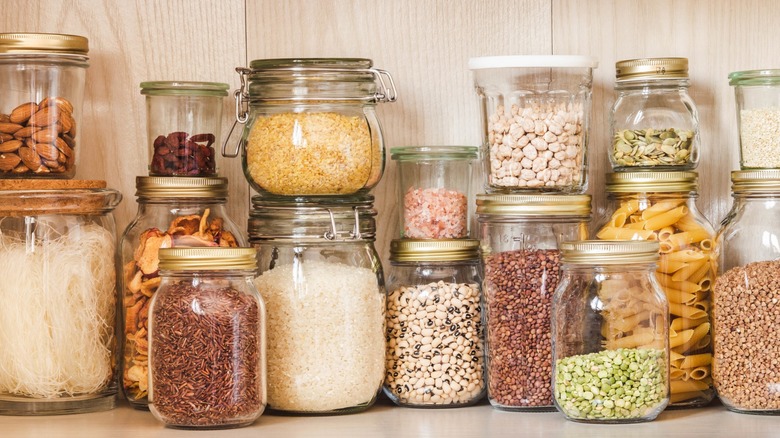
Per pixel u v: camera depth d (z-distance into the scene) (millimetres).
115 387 2014
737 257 2004
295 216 1942
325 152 1932
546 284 1949
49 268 1927
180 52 2180
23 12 2156
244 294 1810
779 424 1827
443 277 2037
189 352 1767
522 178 1990
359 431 1779
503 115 1998
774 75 2021
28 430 1793
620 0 2240
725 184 2246
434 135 2230
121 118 2170
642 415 1823
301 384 1896
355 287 1932
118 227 2170
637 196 2031
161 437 1728
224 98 2182
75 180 1960
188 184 1986
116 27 2170
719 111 2248
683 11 2248
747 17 2256
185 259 1773
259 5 2191
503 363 1954
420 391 1993
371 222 2008
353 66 1968
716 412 1953
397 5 2221
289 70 1947
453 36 2229
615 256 1812
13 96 1984
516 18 2234
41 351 1917
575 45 2238
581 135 2018
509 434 1747
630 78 2084
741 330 1926
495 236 1993
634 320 1834
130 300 1985
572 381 1820
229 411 1773
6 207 1933
